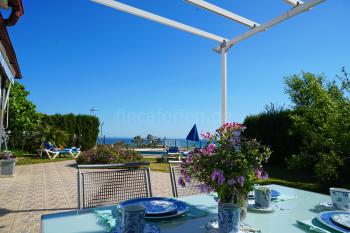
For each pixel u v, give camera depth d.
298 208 1.60
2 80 7.94
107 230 1.19
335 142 5.59
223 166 1.29
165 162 12.84
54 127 16.73
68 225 1.26
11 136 15.08
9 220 3.84
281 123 9.45
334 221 1.27
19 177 7.91
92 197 1.88
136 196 2.07
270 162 9.95
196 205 1.65
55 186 6.53
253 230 1.20
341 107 5.65
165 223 1.31
